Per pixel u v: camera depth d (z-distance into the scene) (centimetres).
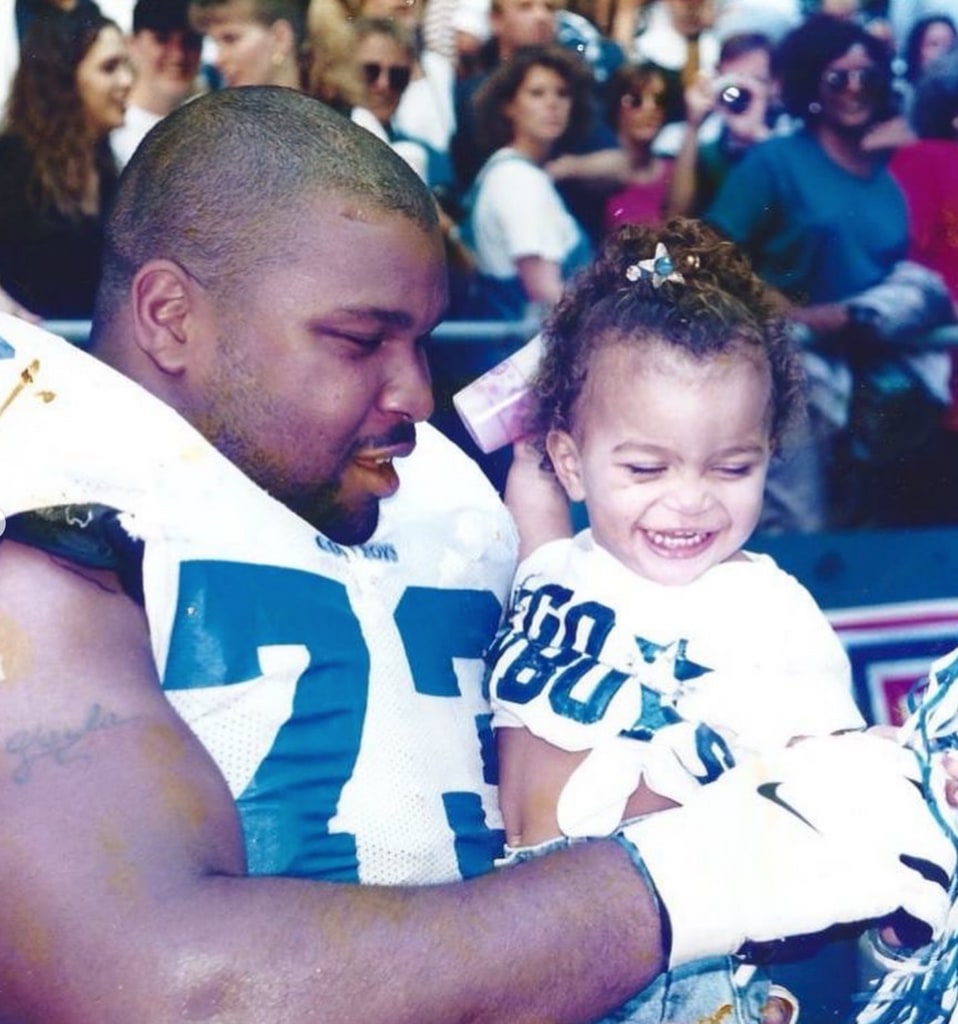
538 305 252
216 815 112
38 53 236
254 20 244
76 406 125
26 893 107
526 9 261
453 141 259
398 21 254
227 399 130
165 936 105
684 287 142
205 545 125
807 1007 180
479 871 134
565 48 259
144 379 132
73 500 120
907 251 273
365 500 136
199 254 129
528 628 146
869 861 118
